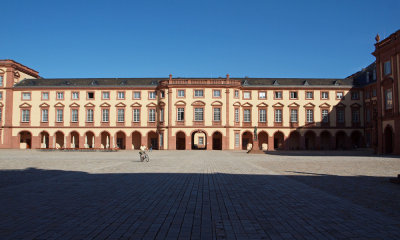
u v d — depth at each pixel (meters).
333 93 66.56
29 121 67.94
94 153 47.59
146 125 66.44
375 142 45.03
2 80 68.00
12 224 7.20
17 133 67.69
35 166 22.73
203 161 28.89
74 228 6.89
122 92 67.38
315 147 66.31
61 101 68.00
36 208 8.86
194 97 63.47
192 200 10.09
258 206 9.23
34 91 68.19
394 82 42.16
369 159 31.50
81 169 20.53
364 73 69.06
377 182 14.30
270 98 66.75
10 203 9.52
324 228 6.96
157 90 66.44
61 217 7.85
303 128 66.12
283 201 9.96
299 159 31.73
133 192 11.53
